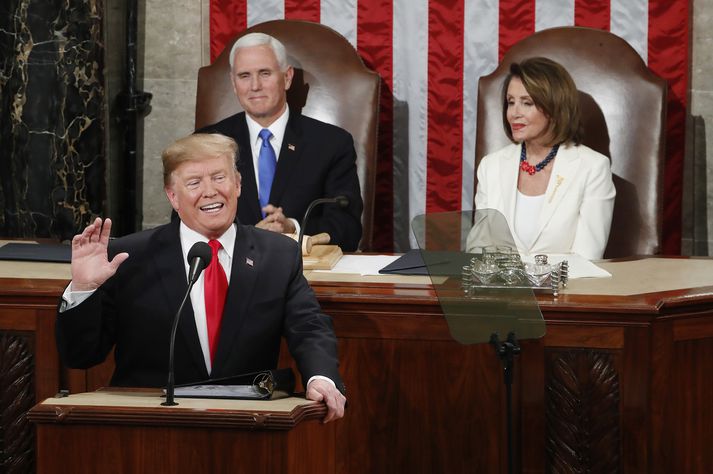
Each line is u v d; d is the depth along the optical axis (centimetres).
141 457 652
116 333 852
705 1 1470
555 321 908
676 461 930
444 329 927
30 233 1423
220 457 649
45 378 966
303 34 1406
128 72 1512
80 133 1411
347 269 1047
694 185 1509
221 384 824
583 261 1072
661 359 908
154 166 1562
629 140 1342
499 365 924
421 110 1509
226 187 840
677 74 1462
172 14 1524
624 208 1340
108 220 791
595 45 1362
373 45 1500
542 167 1259
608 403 912
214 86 1408
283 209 1295
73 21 1388
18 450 978
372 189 1380
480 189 1290
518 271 848
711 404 938
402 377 938
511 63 1374
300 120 1338
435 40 1492
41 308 958
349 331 938
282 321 855
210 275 845
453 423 937
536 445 927
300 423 670
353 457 953
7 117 1409
